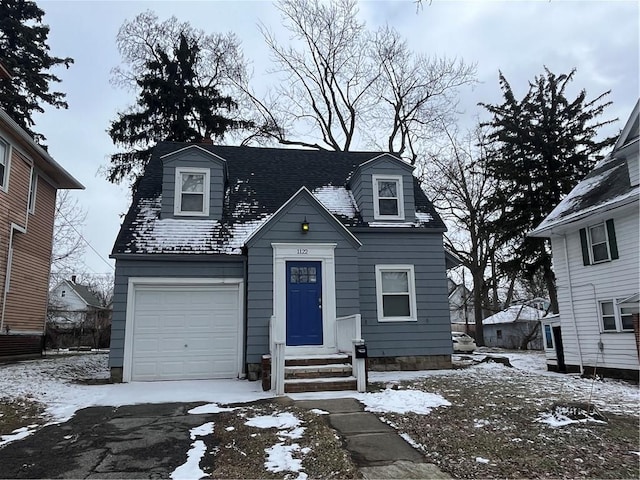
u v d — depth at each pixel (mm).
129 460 5066
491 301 43656
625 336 11578
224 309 11367
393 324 12422
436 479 4488
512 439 5723
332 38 24953
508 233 23406
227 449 5418
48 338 27641
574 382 10719
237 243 11562
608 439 5750
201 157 12531
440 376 11023
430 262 12977
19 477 4578
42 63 23016
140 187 13195
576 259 13453
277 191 13742
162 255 10883
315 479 4512
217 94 24969
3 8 22156
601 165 14984
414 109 25266
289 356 9891
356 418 6738
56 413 7230
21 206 14562
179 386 9727
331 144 25734
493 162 24047
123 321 10766
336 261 11117
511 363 16281
